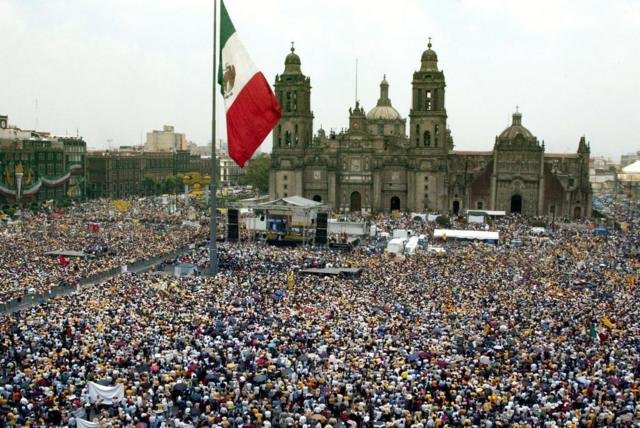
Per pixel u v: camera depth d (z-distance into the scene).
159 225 178.25
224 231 166.75
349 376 56.12
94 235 150.75
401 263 118.75
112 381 54.81
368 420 48.50
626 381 56.28
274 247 145.62
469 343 67.31
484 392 52.84
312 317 74.75
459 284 98.38
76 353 60.53
